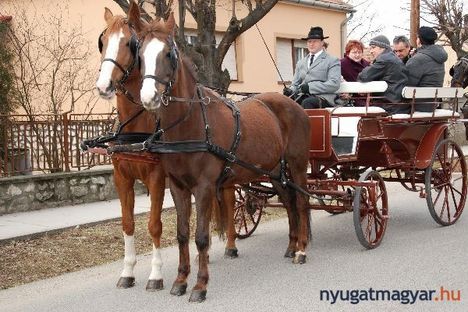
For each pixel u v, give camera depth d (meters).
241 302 5.84
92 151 6.38
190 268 6.93
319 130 7.63
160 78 5.45
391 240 8.16
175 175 6.02
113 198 11.27
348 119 7.72
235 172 6.41
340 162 7.80
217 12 16.41
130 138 6.32
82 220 9.26
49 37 15.41
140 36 5.80
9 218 9.48
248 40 17.45
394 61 8.48
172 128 5.84
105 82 5.79
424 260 7.02
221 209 6.58
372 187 7.45
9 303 6.14
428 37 9.13
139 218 9.61
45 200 10.33
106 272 7.16
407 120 8.24
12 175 10.27
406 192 12.27
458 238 8.14
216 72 9.94
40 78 14.78
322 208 7.75
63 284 6.73
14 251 7.78
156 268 6.42
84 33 15.19
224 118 6.21
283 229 9.31
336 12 20.39
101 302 6.05
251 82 17.58
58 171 10.84
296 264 7.21
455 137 19.02
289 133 7.35
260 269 7.07
